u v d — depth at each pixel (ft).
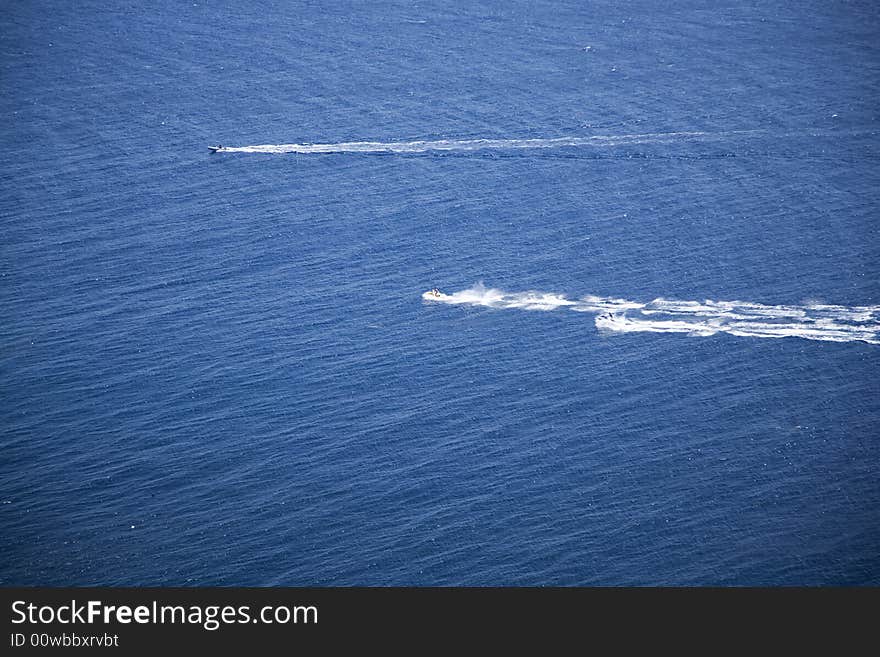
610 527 381.40
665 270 508.53
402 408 434.30
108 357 465.47
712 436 417.90
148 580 368.27
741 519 383.24
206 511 392.06
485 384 445.37
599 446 414.41
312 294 499.92
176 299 499.51
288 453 414.82
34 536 383.45
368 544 377.91
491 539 377.91
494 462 408.26
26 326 483.92
